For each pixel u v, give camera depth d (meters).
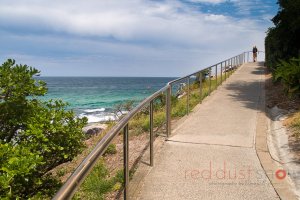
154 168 5.86
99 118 33.16
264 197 4.80
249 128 8.54
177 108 10.85
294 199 4.68
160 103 10.84
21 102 6.39
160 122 9.30
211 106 11.62
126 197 4.34
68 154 6.52
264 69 27.45
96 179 6.02
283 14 14.62
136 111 4.60
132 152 6.95
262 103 12.05
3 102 6.22
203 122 9.23
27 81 6.39
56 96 72.19
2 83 6.18
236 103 12.17
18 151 5.33
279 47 16.72
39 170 6.38
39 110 6.55
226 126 8.77
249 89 15.90
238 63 30.44
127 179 4.34
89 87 119.50
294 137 7.33
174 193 4.92
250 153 6.65
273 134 8.06
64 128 6.39
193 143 7.27
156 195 4.86
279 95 12.87
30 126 5.91
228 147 7.00
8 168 5.02
